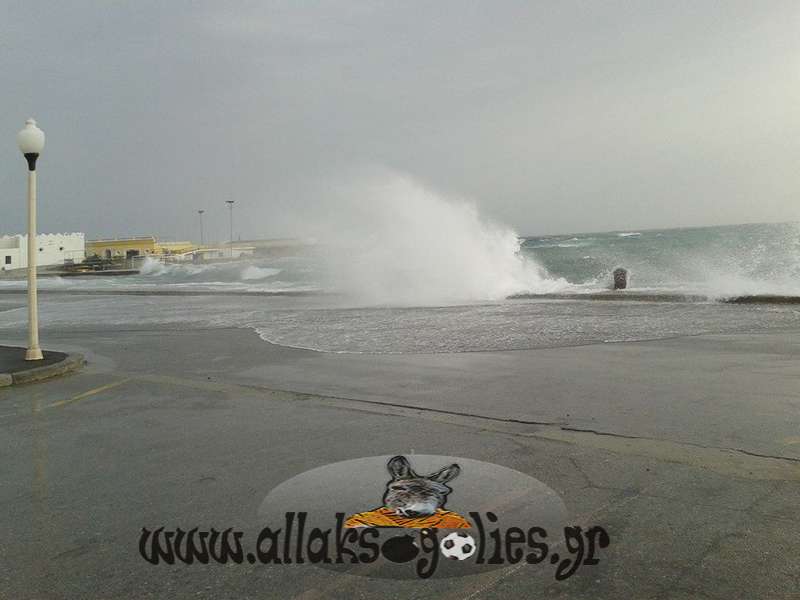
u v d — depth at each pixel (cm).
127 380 881
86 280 5306
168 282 4416
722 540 335
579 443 511
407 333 1234
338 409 662
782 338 1020
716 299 1593
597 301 1753
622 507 382
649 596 284
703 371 779
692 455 471
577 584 296
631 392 683
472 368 855
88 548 354
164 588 307
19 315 2095
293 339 1230
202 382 843
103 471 491
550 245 8925
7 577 324
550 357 916
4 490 457
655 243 6969
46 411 716
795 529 346
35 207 995
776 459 458
